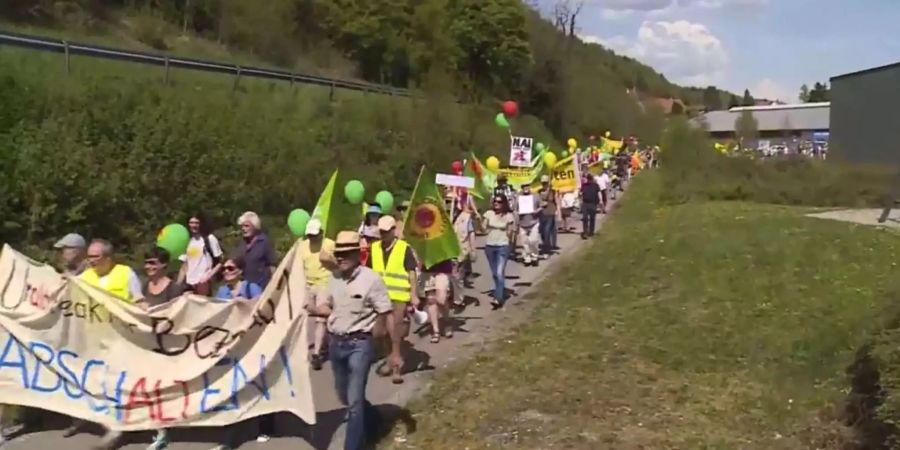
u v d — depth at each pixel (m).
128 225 16.11
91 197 15.34
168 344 8.10
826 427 8.07
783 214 29.81
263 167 20.62
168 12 41.47
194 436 8.25
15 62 17.58
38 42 19.88
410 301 10.07
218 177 18.72
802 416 8.51
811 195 35.56
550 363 10.73
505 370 10.46
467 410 8.95
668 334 12.09
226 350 7.96
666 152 41.78
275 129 22.80
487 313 14.32
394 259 10.01
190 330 8.05
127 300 8.23
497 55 66.12
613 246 22.23
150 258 8.91
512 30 66.50
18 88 16.16
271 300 7.90
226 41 42.94
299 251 7.93
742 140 67.62
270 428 8.20
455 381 10.03
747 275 16.66
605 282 16.66
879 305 8.04
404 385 9.95
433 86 42.41
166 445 8.00
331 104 28.89
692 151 41.00
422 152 31.69
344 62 50.97
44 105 16.41
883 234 23.14
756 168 38.44
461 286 15.55
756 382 9.76
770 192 36.28
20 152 14.82
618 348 11.41
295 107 26.06
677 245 21.14
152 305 8.80
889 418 6.43
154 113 18.22
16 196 14.32
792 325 12.29
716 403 9.04
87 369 8.18
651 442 7.91
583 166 32.94
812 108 96.75
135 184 16.48
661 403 9.09
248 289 9.60
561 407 8.99
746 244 20.88
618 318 13.27
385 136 30.25
